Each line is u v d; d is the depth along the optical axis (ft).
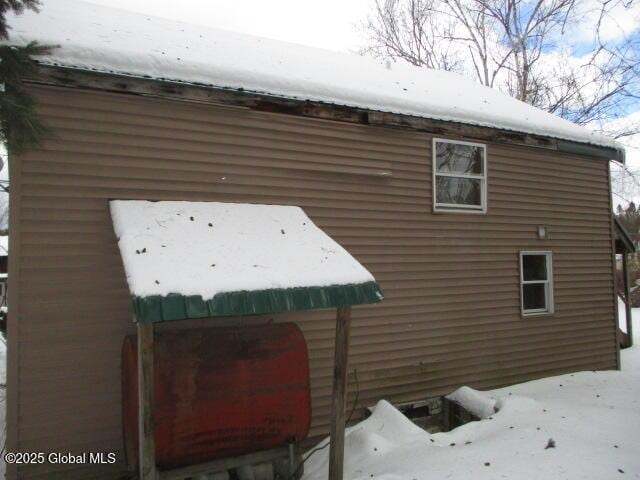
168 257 12.89
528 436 16.05
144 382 12.18
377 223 21.57
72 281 15.56
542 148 27.02
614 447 14.82
